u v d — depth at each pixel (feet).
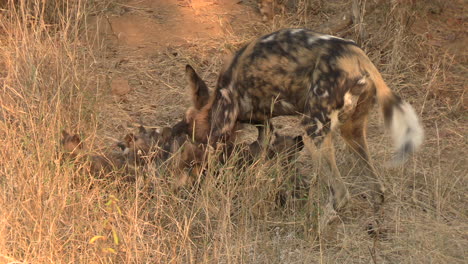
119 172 33.24
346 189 31.81
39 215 28.02
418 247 30.30
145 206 31.42
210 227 30.35
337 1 55.11
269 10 52.60
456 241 30.25
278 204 33.22
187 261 28.71
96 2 52.80
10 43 42.32
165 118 42.45
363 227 32.65
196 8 54.13
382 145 38.78
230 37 50.60
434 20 54.85
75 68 39.37
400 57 47.50
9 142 31.71
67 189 29.84
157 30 51.06
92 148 35.09
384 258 30.35
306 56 30.96
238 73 32.55
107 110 41.55
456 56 50.29
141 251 27.91
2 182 30.14
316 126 30.81
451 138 41.06
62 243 28.12
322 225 31.55
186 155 33.22
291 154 34.78
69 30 47.57
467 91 46.21
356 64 30.50
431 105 44.50
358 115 32.14
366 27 50.93
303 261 29.76
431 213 33.06
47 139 32.17
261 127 34.86
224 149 33.94
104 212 30.07
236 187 31.96
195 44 49.83
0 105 35.86
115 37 49.75
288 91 31.55
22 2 41.47
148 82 45.75
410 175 36.63
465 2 57.88
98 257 27.09
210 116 33.65
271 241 30.83
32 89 37.19
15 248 27.25
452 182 35.65
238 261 28.66
